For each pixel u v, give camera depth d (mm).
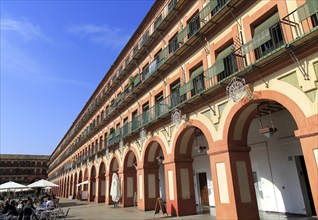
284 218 11422
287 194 12859
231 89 10531
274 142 13750
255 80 9883
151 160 18906
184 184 14664
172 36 17125
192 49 14492
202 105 12742
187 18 15617
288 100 8578
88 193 33188
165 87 17141
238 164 10953
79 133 46750
